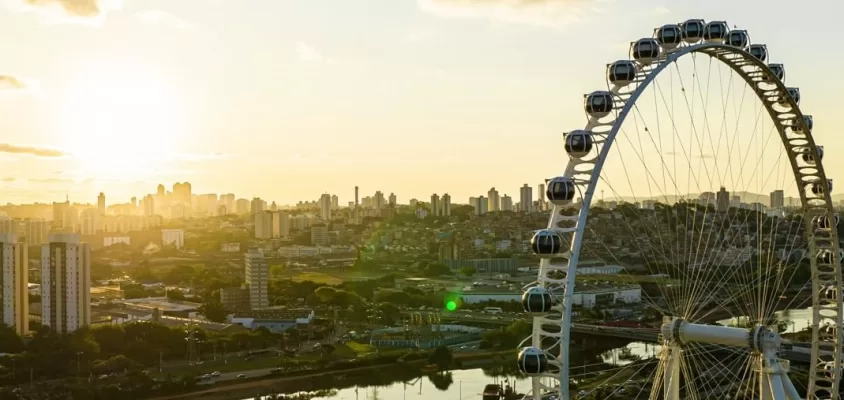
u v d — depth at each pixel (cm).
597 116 12119
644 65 13012
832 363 16662
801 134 15525
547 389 11338
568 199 11550
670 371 13200
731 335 12962
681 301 15988
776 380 12962
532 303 11081
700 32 13825
